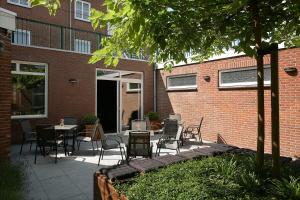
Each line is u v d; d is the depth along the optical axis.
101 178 3.51
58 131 8.05
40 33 14.07
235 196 2.70
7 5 13.34
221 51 4.36
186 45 3.07
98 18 2.66
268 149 7.77
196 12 2.80
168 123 8.71
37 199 4.37
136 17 2.38
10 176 4.18
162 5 2.54
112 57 3.23
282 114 7.48
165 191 2.82
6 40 5.44
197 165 3.67
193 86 10.81
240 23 3.26
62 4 15.17
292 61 7.21
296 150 7.16
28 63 9.59
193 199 2.63
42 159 7.19
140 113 12.84
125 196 2.90
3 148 5.38
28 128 8.38
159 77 12.89
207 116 10.00
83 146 9.04
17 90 9.46
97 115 11.59
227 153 4.44
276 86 2.97
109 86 11.96
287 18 3.12
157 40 2.78
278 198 2.63
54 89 10.16
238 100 8.79
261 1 2.86
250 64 8.34
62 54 10.36
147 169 3.58
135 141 5.91
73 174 5.80
